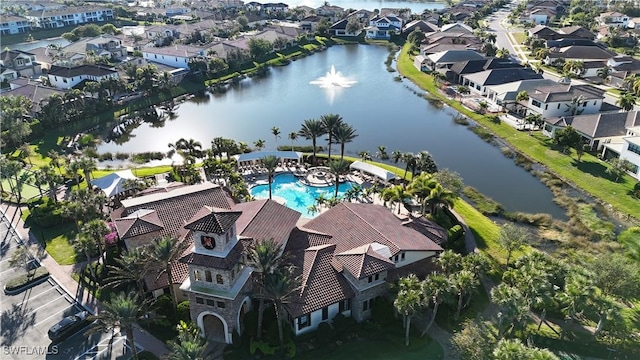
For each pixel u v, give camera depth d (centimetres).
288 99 15562
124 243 6512
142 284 5969
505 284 5359
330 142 10144
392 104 15038
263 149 11388
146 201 6938
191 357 4372
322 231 6775
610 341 5538
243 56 19200
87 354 5259
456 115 14112
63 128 12456
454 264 5650
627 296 5966
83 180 9525
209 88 16850
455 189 8300
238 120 13562
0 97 12388
